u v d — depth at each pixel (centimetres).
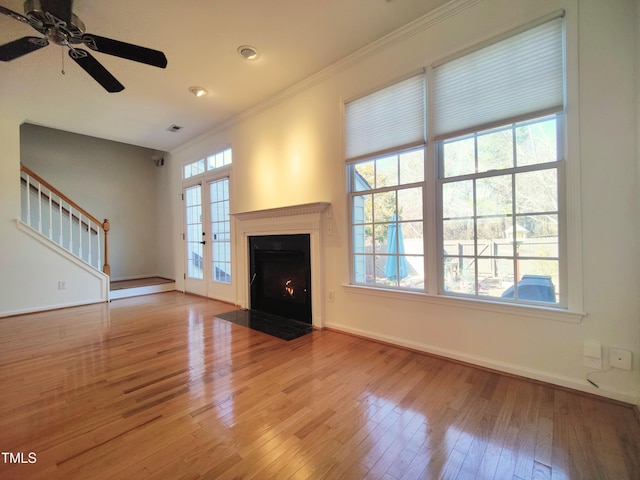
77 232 550
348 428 159
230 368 232
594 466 131
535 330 202
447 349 242
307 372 224
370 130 281
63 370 231
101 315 396
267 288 396
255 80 324
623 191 172
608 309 178
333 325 321
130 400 188
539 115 196
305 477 128
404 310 266
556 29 191
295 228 346
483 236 226
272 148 374
